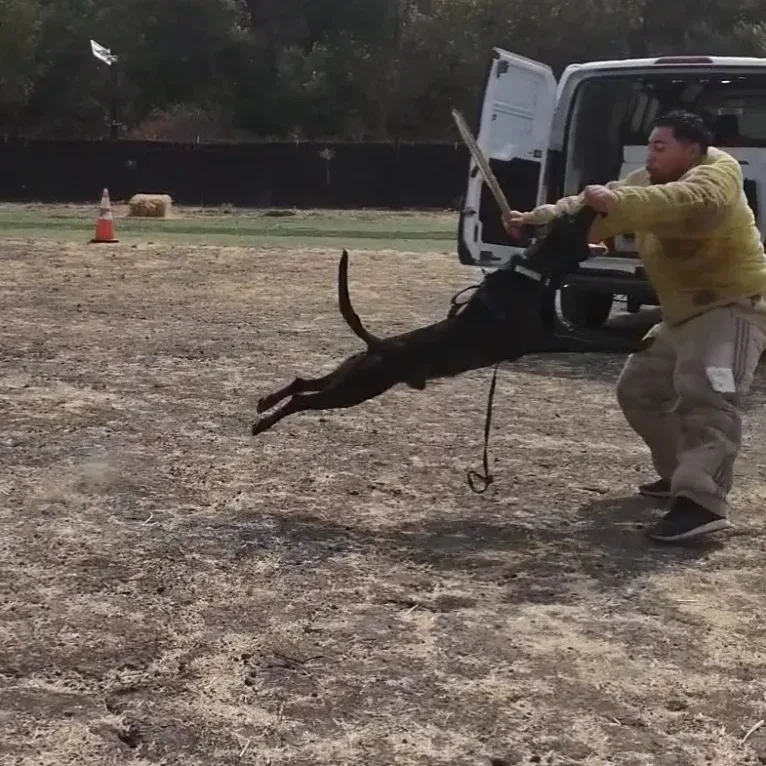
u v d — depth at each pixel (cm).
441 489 550
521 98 1017
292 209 3192
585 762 304
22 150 3262
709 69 922
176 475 557
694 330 474
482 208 1027
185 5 3878
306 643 373
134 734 314
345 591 418
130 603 402
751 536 493
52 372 788
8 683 342
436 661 362
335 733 317
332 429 656
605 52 3991
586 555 464
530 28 3966
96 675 348
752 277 469
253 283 1312
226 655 363
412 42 4053
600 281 923
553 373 854
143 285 1279
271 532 480
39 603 400
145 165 3288
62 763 299
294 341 927
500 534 488
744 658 370
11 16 3688
